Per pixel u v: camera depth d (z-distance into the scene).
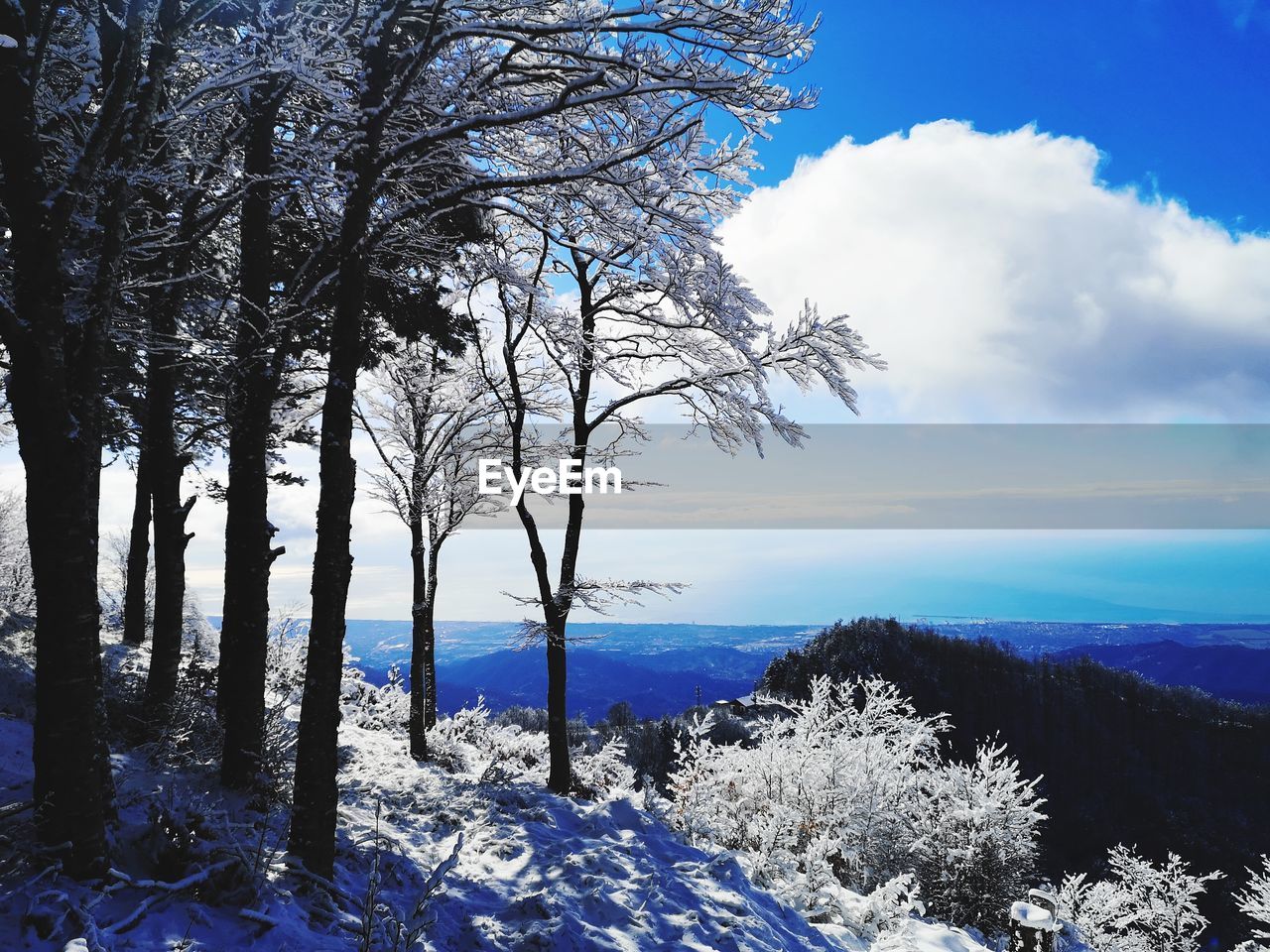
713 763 10.92
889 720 11.34
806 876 7.54
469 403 13.61
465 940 4.90
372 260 7.82
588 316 11.23
